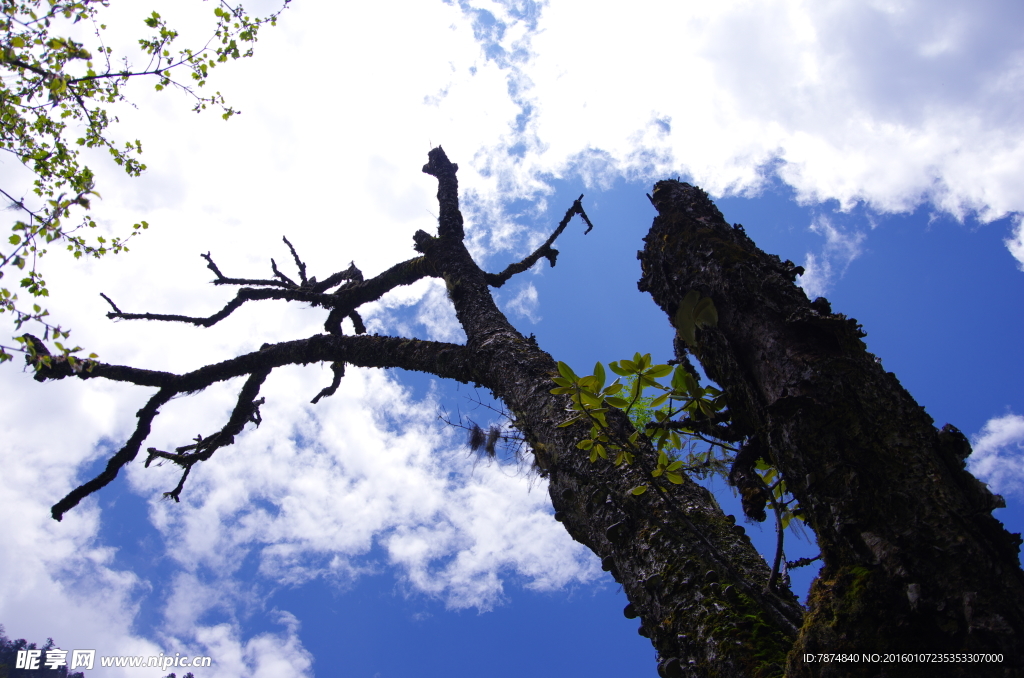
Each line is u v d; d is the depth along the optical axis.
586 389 2.34
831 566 1.74
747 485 2.27
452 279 5.80
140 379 6.40
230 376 6.30
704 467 2.93
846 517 1.67
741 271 2.17
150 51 4.01
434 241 6.40
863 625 1.53
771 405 1.88
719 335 2.19
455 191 6.94
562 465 3.34
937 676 1.41
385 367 5.42
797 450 1.81
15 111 3.96
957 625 1.42
